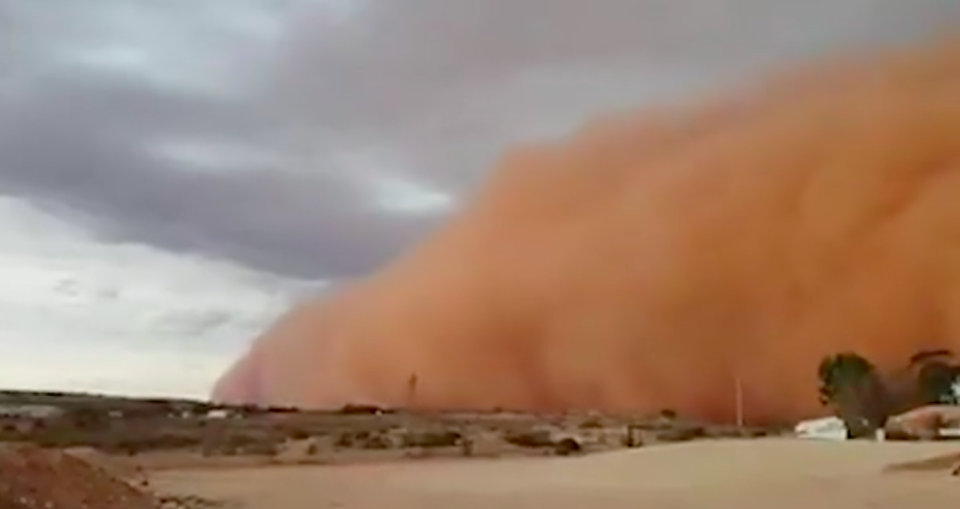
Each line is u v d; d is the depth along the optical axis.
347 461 31.80
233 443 35.94
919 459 25.95
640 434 45.59
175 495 18.45
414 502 18.42
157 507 15.82
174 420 42.81
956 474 22.59
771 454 29.52
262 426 43.31
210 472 25.83
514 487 21.88
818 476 23.08
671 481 23.25
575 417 52.97
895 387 45.81
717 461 28.17
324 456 33.19
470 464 30.38
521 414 54.56
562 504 18.09
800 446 32.34
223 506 17.41
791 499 18.72
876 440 37.34
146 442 34.09
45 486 13.66
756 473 24.45
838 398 46.22
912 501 18.03
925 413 41.44
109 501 14.88
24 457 14.60
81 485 14.95
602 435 44.53
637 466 28.00
